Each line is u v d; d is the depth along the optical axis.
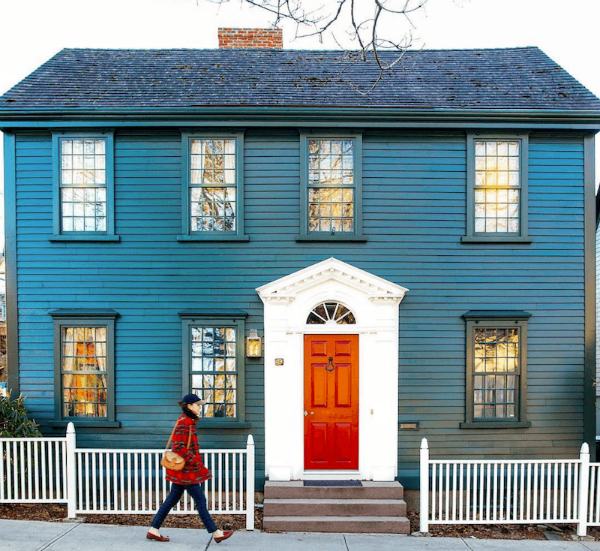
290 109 7.56
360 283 7.52
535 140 7.95
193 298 7.79
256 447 7.61
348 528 6.46
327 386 7.59
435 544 6.07
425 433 7.66
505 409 7.78
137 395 7.73
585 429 7.74
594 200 7.90
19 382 7.74
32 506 6.94
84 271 7.80
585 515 6.49
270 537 6.16
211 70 9.13
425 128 7.75
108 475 6.51
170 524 6.45
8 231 7.81
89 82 8.48
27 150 7.86
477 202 7.95
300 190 7.82
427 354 7.73
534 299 7.82
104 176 7.92
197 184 7.86
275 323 7.50
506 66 9.30
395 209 7.86
